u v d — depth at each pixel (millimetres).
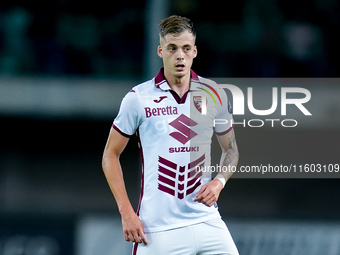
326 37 42500
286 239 17906
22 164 33406
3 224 20344
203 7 43250
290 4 42875
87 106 42844
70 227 19875
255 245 17344
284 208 24297
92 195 26156
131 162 33656
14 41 44844
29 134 41156
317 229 19422
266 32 43000
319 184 29656
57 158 35188
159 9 35656
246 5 43281
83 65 45250
